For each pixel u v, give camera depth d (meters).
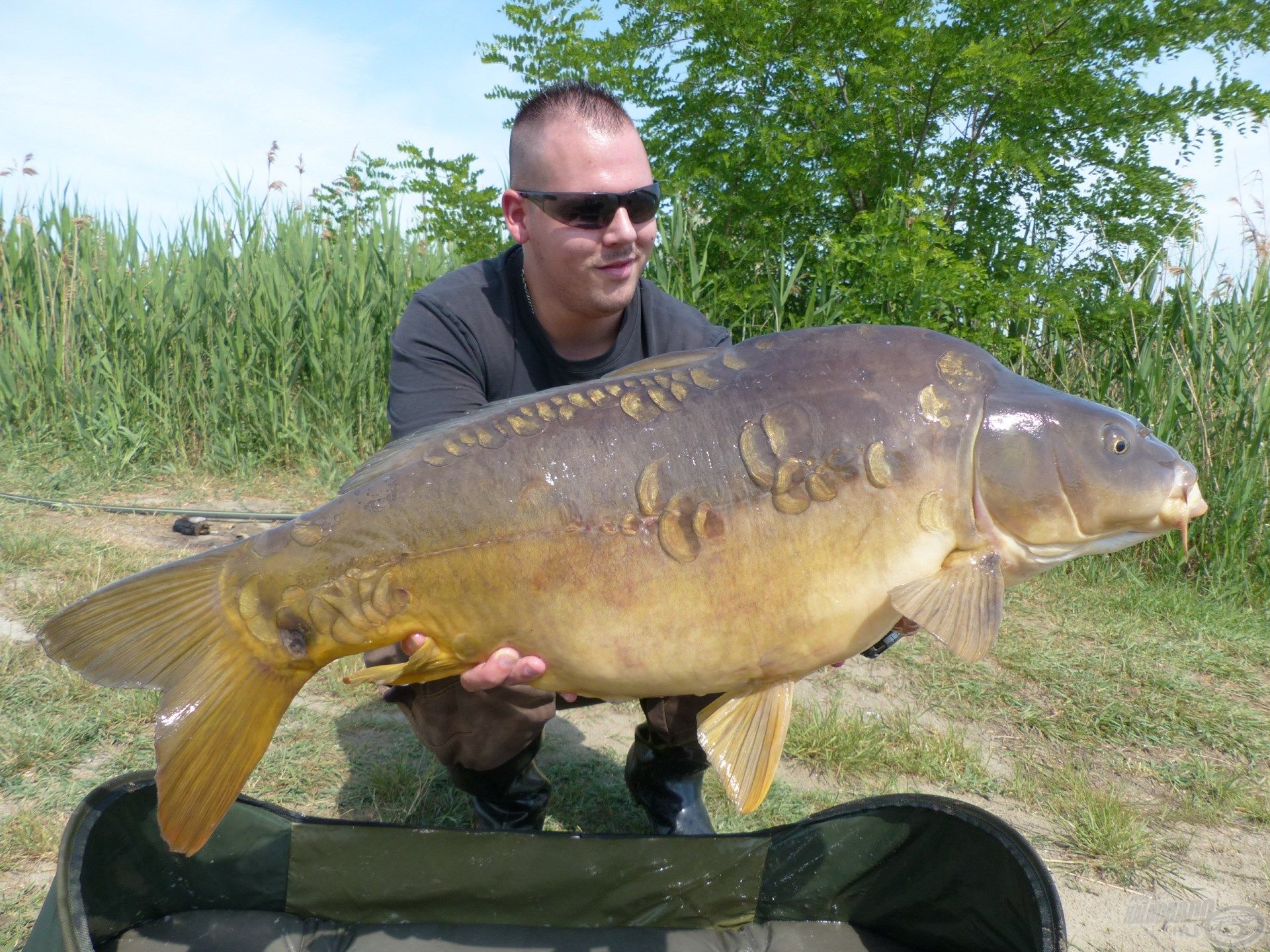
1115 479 1.54
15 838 2.13
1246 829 2.51
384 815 2.38
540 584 1.52
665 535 1.51
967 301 5.81
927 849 1.90
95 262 6.52
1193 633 3.90
